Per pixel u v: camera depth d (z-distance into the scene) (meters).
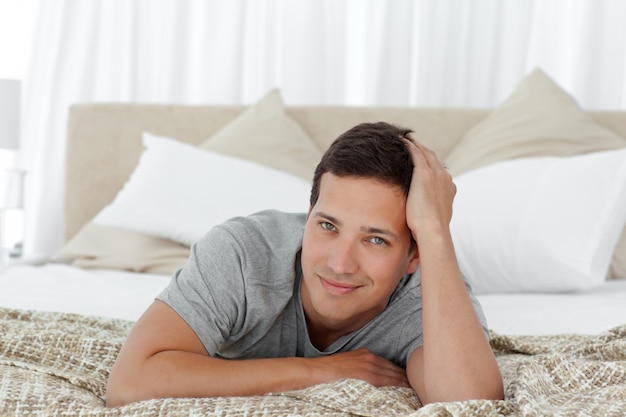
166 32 3.27
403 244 1.15
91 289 2.00
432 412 0.92
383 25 3.21
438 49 3.22
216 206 2.45
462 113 2.95
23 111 3.30
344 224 1.09
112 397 1.07
